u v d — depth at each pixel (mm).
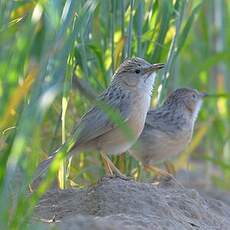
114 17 12547
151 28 13367
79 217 9312
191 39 16906
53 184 12992
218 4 18156
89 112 11633
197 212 10859
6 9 10711
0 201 8273
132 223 9500
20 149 8156
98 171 13547
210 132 17953
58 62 8875
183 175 17656
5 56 9086
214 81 18438
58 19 8984
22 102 10422
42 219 10023
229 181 17641
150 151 13016
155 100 13703
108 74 13000
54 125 13719
